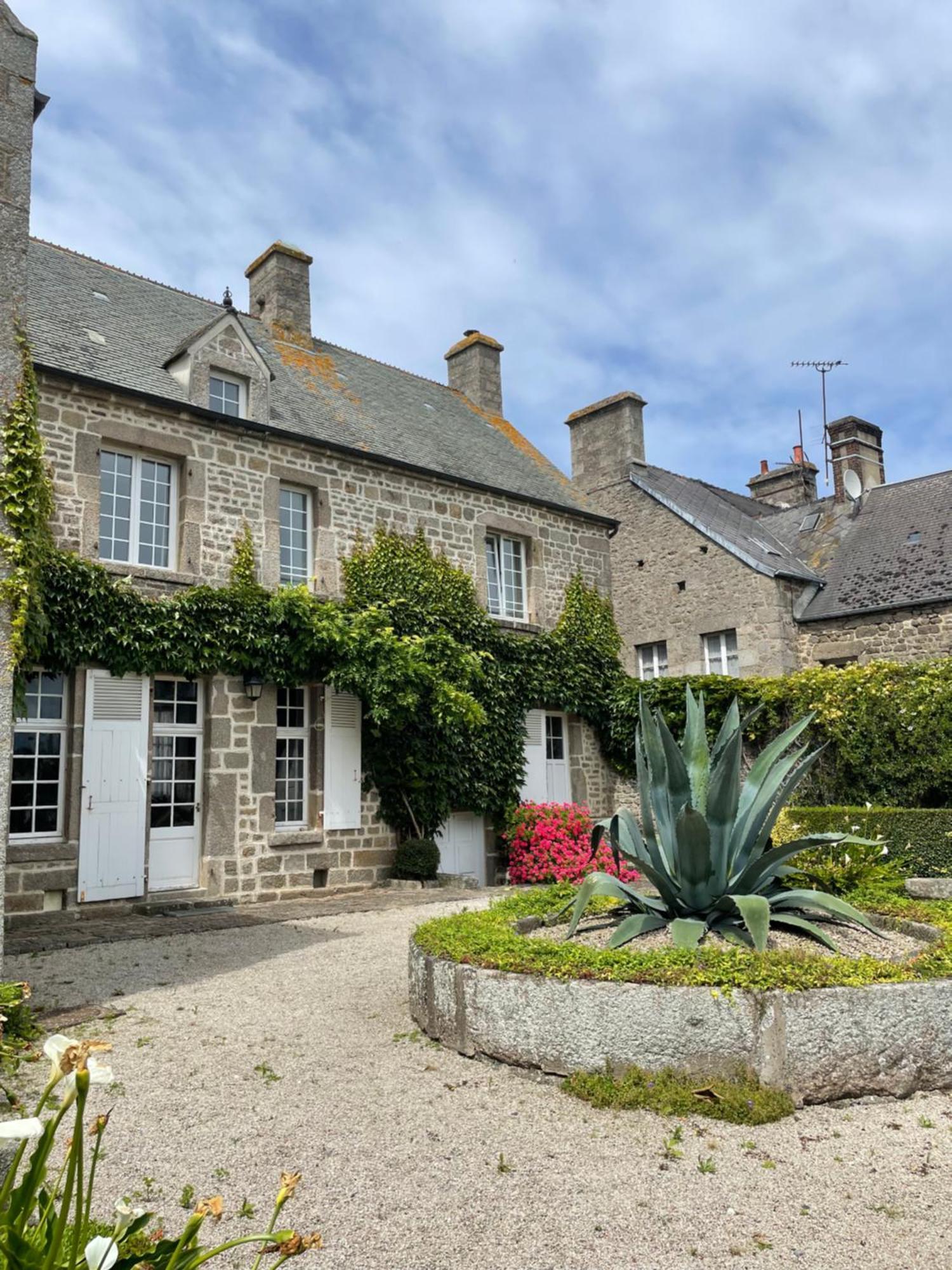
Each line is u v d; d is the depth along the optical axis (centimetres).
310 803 1232
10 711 563
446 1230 337
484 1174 380
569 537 1662
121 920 972
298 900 1151
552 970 489
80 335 1176
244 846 1134
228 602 1130
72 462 1048
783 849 561
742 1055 450
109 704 1048
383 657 1210
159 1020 585
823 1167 385
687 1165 387
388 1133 419
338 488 1314
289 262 1655
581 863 1320
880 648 1630
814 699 1484
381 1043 543
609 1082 459
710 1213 349
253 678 1152
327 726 1245
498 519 1536
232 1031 565
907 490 1922
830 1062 447
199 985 675
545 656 1557
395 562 1358
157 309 1398
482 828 1452
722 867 571
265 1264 311
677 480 2092
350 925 932
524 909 676
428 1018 549
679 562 1866
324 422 1380
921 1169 383
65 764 1017
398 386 1748
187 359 1176
